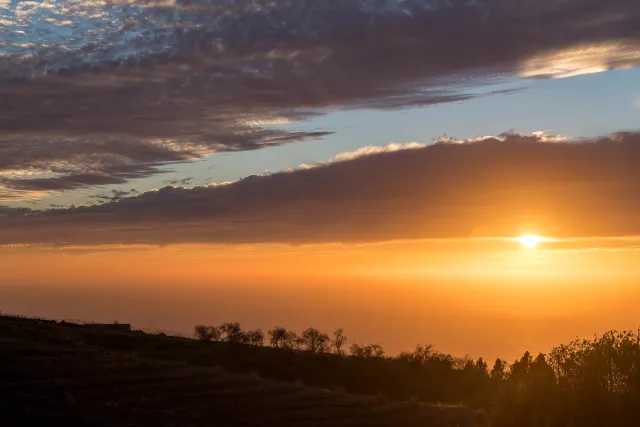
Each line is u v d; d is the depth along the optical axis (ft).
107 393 102.53
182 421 94.43
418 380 222.28
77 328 216.54
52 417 88.53
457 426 107.96
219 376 122.01
